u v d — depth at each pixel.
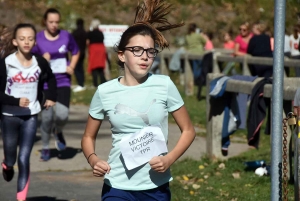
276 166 7.00
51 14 13.73
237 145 15.66
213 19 43.84
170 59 29.98
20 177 9.70
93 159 6.41
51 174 12.77
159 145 6.33
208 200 10.32
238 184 11.30
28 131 9.95
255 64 21.91
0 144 16.05
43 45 13.73
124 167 6.38
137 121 6.33
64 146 14.62
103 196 6.47
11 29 10.62
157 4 7.03
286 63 20.06
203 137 17.05
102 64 29.12
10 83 10.09
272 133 7.02
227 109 13.04
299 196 7.16
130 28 6.41
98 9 43.28
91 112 6.55
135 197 6.38
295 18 37.59
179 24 7.05
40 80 10.33
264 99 11.54
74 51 14.06
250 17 44.31
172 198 10.41
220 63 25.20
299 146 7.15
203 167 12.71
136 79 6.39
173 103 6.40
